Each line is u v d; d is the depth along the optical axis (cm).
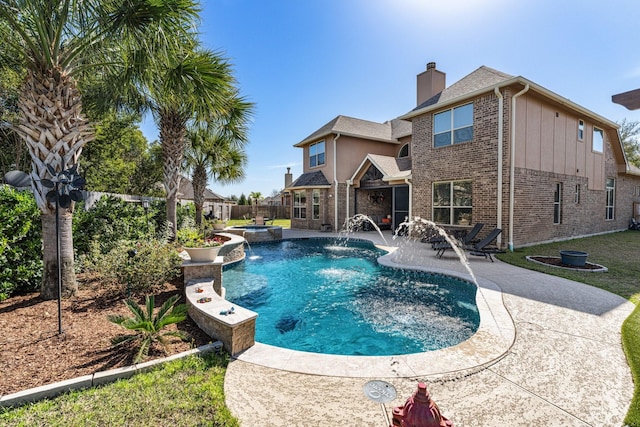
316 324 540
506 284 657
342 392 294
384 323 537
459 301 644
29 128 451
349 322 545
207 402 272
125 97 693
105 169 1652
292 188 2127
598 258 942
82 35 470
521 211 1102
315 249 1330
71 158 489
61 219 493
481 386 303
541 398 284
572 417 259
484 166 1120
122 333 388
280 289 749
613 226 1691
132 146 2195
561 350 373
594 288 627
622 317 473
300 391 295
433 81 1727
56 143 466
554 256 966
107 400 271
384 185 1709
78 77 610
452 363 346
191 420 249
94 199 786
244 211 3541
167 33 471
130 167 1895
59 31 454
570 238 1341
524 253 1011
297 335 498
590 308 513
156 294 572
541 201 1179
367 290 732
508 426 248
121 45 489
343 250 1300
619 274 742
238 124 988
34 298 494
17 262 498
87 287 561
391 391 296
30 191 557
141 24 446
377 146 2100
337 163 1952
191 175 1541
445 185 1281
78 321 418
